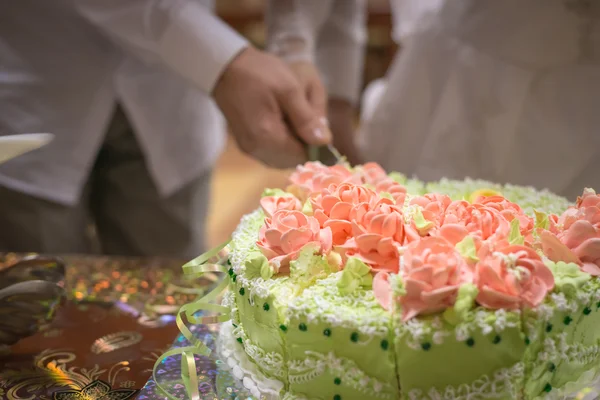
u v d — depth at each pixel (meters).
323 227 1.00
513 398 0.81
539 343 0.85
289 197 1.10
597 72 1.65
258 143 1.50
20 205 1.70
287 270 0.96
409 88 1.92
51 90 1.69
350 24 2.09
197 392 0.95
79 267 1.48
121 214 1.99
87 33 1.70
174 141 1.90
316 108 1.70
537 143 1.72
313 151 1.50
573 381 0.92
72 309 1.28
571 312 0.87
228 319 1.07
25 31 1.65
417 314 0.83
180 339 1.14
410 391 0.83
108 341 1.16
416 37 1.91
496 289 0.83
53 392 1.00
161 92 1.84
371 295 0.88
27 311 1.11
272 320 0.91
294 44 1.80
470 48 1.77
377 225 0.92
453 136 1.82
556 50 1.65
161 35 1.52
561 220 1.03
